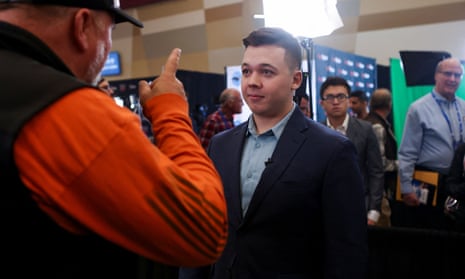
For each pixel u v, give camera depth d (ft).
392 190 9.25
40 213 1.41
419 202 8.18
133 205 1.41
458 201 6.37
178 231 1.51
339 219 3.16
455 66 7.95
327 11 4.27
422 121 8.15
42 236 1.44
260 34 3.38
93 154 1.38
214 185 1.73
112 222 1.44
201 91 15.62
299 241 3.23
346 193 3.20
